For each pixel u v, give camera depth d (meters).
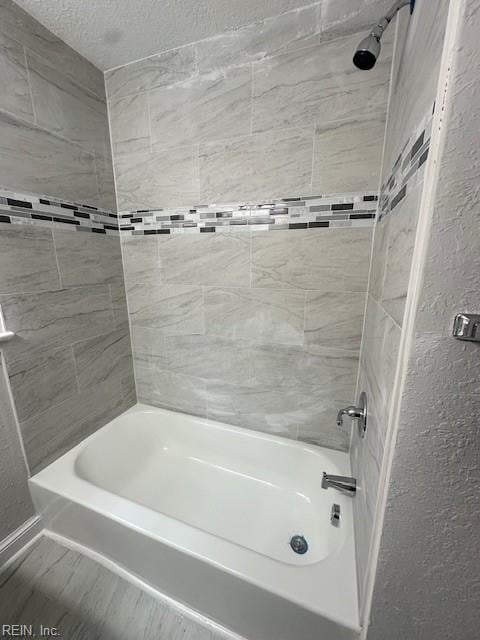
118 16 1.03
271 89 1.10
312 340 1.29
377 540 0.57
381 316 0.77
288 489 1.39
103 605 0.98
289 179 1.16
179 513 1.30
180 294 1.49
